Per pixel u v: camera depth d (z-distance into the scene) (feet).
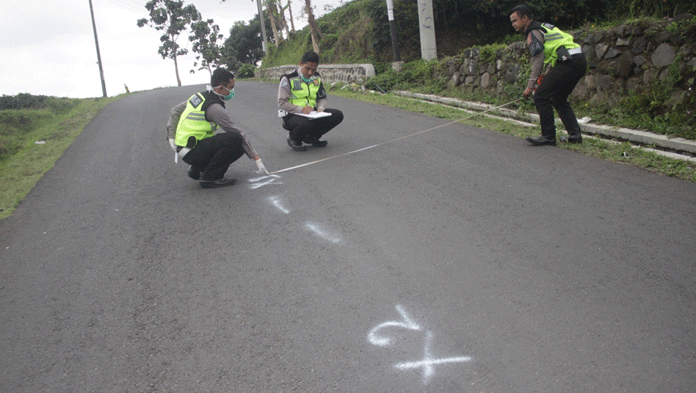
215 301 10.51
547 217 13.35
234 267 11.93
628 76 23.38
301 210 15.21
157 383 8.23
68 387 8.32
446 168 18.38
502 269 10.86
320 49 64.59
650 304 9.26
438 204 14.84
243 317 9.86
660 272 10.27
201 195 17.56
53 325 10.16
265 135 27.48
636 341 8.33
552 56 19.54
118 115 43.14
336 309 9.88
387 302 9.98
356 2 64.08
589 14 43.62
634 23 22.85
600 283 10.05
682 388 7.29
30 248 14.21
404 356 8.41
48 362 9.02
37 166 24.58
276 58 87.76
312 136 22.88
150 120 37.73
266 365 8.43
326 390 7.75
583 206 13.92
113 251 13.47
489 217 13.61
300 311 9.91
